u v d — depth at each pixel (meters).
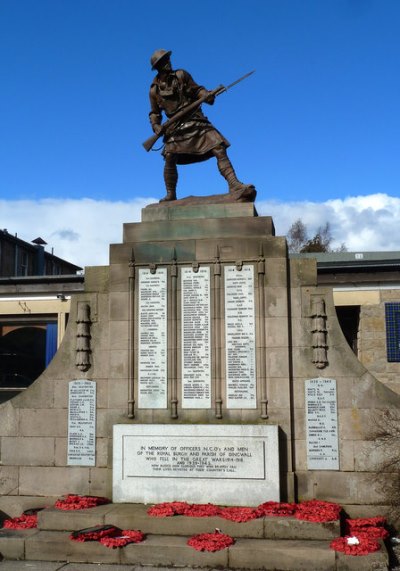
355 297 18.69
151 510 9.90
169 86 12.42
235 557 8.92
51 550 9.45
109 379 11.25
